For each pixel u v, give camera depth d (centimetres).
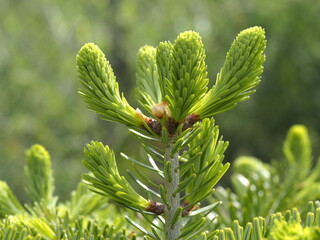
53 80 297
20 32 300
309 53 287
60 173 261
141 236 45
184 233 37
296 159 56
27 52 300
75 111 292
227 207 48
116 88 38
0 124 280
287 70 290
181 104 36
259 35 37
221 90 37
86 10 285
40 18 300
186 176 38
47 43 301
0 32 299
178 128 37
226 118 302
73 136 283
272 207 49
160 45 38
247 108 299
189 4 281
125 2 284
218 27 283
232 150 311
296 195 51
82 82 38
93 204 48
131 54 291
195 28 276
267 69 291
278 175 54
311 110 300
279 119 304
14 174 266
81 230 39
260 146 309
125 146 206
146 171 179
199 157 38
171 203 37
